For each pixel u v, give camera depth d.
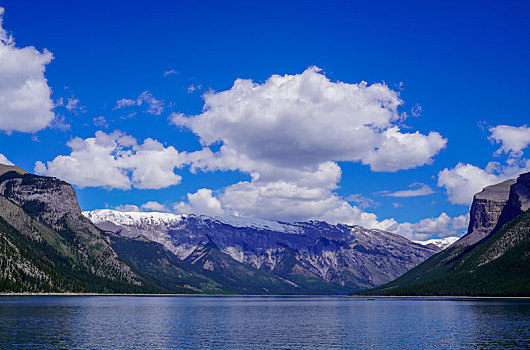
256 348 130.88
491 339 144.75
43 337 142.00
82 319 199.25
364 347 133.12
